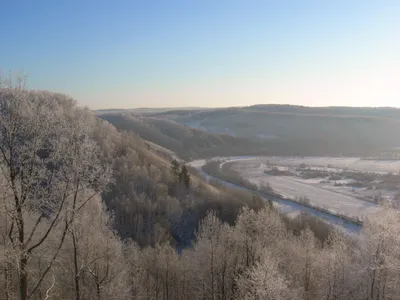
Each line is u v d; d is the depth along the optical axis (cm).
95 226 2750
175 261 4441
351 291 3200
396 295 2966
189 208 7962
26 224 1856
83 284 2720
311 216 7400
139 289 3862
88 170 1859
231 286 3875
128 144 10044
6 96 1611
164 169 9206
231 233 4078
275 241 4038
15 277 2083
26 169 1644
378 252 2972
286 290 2856
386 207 3634
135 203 7181
